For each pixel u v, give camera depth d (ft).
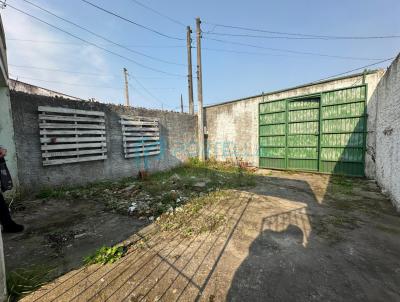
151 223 10.84
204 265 7.23
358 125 20.16
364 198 14.24
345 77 20.54
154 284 6.40
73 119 17.58
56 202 14.20
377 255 7.66
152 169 25.68
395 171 12.56
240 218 11.12
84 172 18.70
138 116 23.72
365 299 5.69
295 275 6.64
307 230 9.68
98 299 5.87
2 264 5.73
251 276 6.63
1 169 9.81
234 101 30.14
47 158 16.03
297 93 24.03
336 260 7.38
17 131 14.73
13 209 12.73
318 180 20.07
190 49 38.14
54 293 6.12
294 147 24.86
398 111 12.30
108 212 12.47
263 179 21.08
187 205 13.09
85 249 8.46
